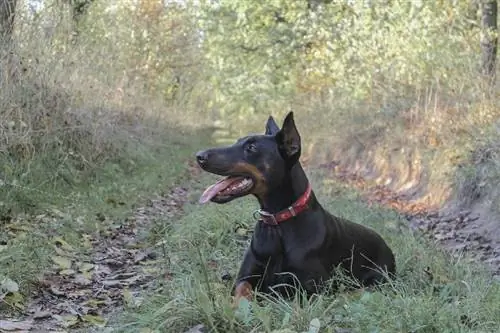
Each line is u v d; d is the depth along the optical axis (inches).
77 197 334.3
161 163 556.7
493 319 158.7
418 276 206.5
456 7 508.1
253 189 179.5
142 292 197.5
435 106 489.1
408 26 529.0
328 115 722.8
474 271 224.8
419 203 435.2
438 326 150.6
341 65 653.9
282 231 180.5
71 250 254.1
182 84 1109.1
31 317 184.4
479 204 368.2
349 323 154.1
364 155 598.5
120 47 633.6
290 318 153.3
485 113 432.5
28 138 338.6
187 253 239.0
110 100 503.5
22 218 280.7
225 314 151.5
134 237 293.3
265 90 900.6
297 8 847.1
